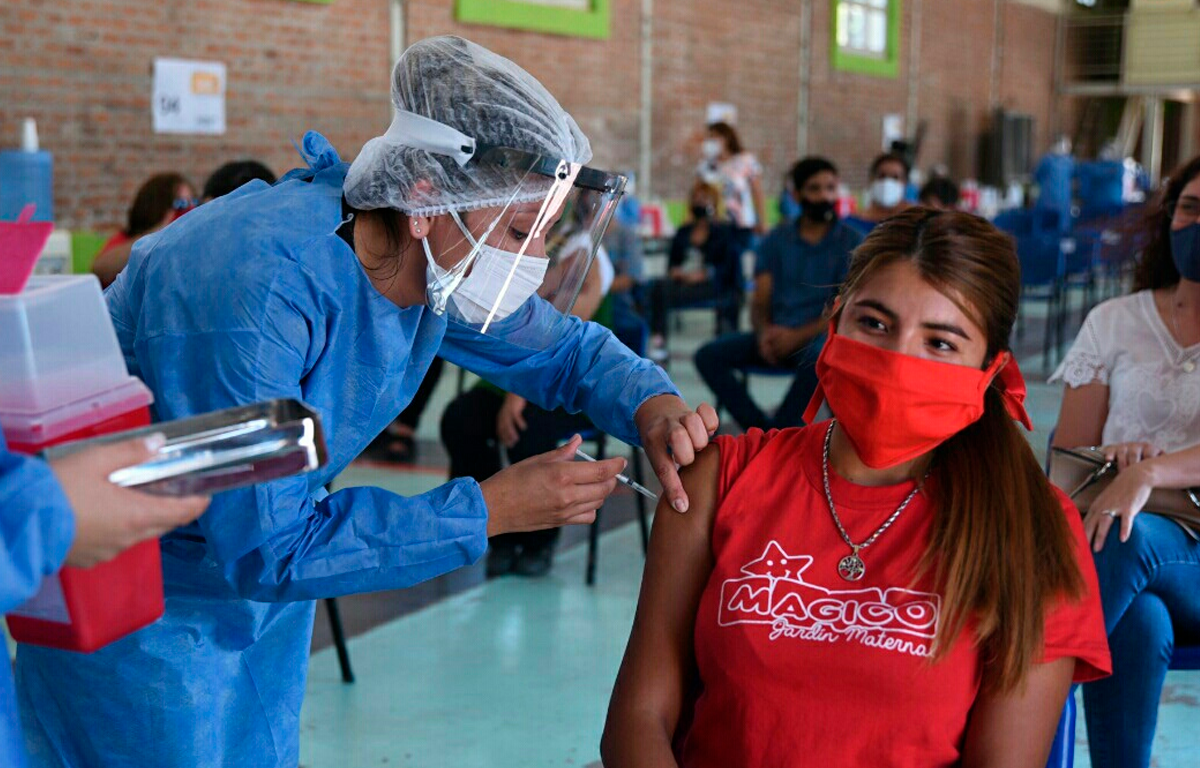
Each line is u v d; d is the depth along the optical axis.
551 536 3.62
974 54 15.55
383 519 1.31
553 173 1.34
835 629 1.26
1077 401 2.31
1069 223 9.52
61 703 1.47
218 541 1.27
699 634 1.34
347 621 3.27
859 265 1.34
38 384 0.98
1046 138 18.08
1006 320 1.30
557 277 1.49
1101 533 1.98
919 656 1.24
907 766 1.25
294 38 6.65
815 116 12.20
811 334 4.34
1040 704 1.27
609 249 6.21
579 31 8.74
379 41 7.20
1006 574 1.25
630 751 1.33
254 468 0.95
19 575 0.85
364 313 1.40
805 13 11.80
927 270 1.27
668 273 7.39
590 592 3.49
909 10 13.77
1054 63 18.05
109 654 1.42
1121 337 2.27
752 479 1.38
